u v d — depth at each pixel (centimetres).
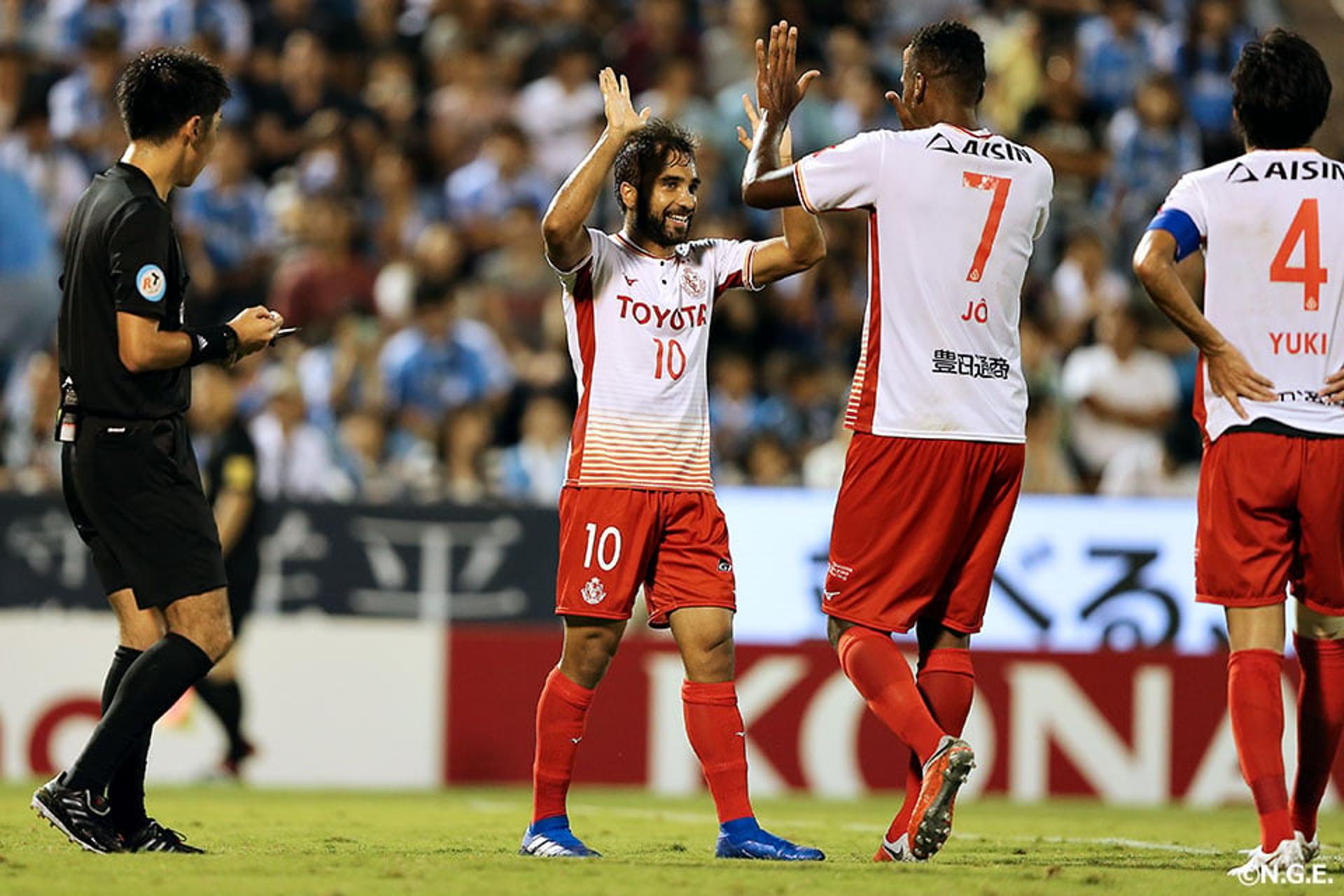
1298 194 1950
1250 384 1939
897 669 1947
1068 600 4134
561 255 1966
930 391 1958
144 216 1931
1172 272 1942
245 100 5572
